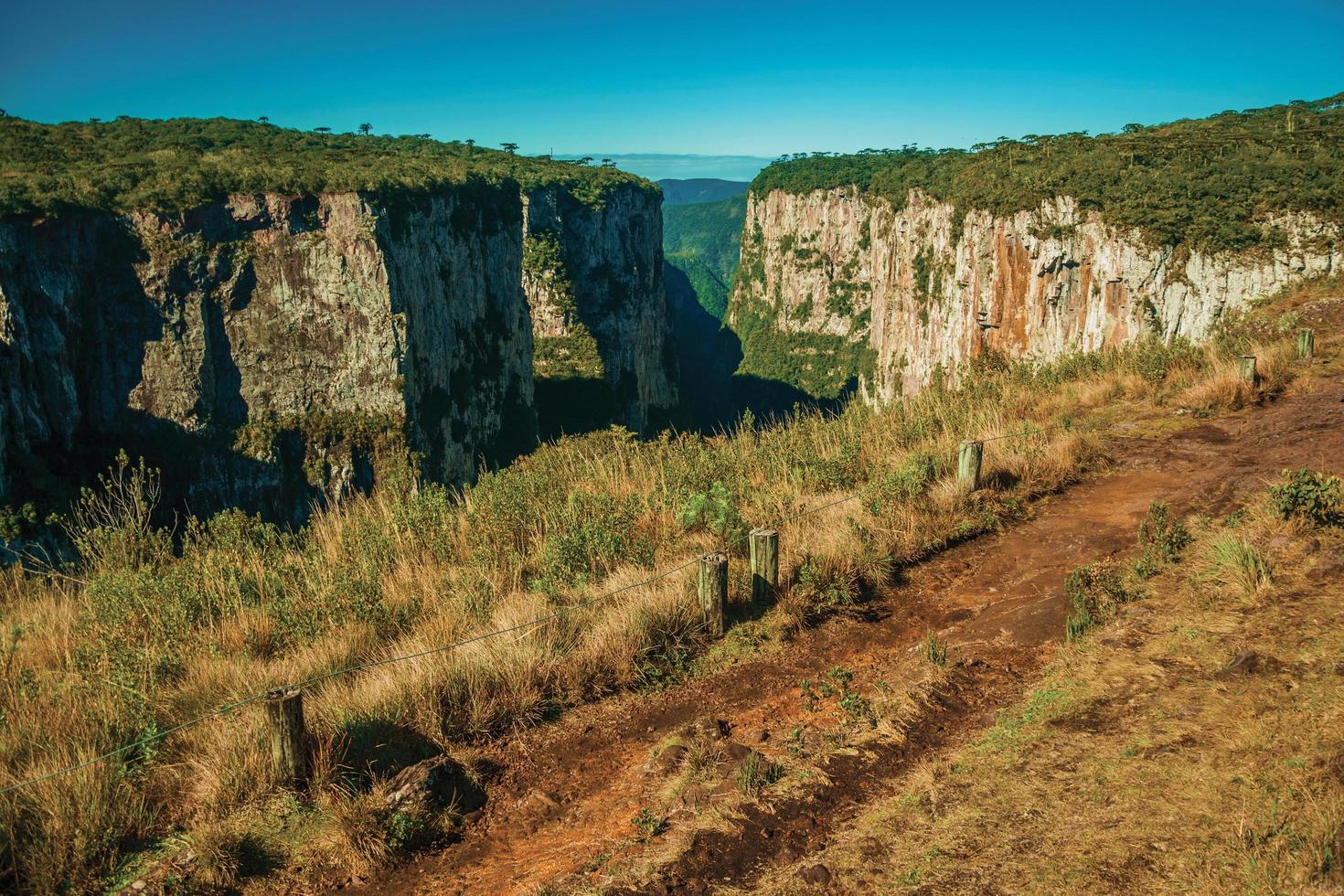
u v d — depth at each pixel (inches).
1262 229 2492.6
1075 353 694.5
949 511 358.6
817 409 551.8
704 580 284.2
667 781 209.3
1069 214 3078.2
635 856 178.9
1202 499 331.6
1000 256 3408.0
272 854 191.6
